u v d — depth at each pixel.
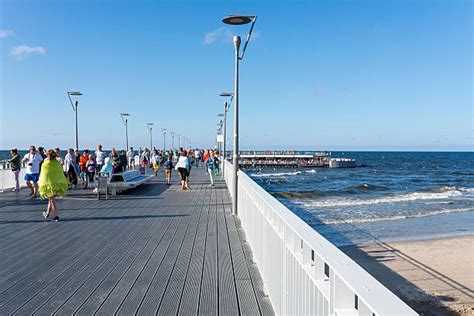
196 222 8.60
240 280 4.82
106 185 12.34
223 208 10.60
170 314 3.83
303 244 2.65
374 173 66.31
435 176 59.19
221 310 3.93
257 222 5.31
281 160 86.88
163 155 30.50
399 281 9.66
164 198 12.66
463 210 21.36
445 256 11.81
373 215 18.89
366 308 1.56
